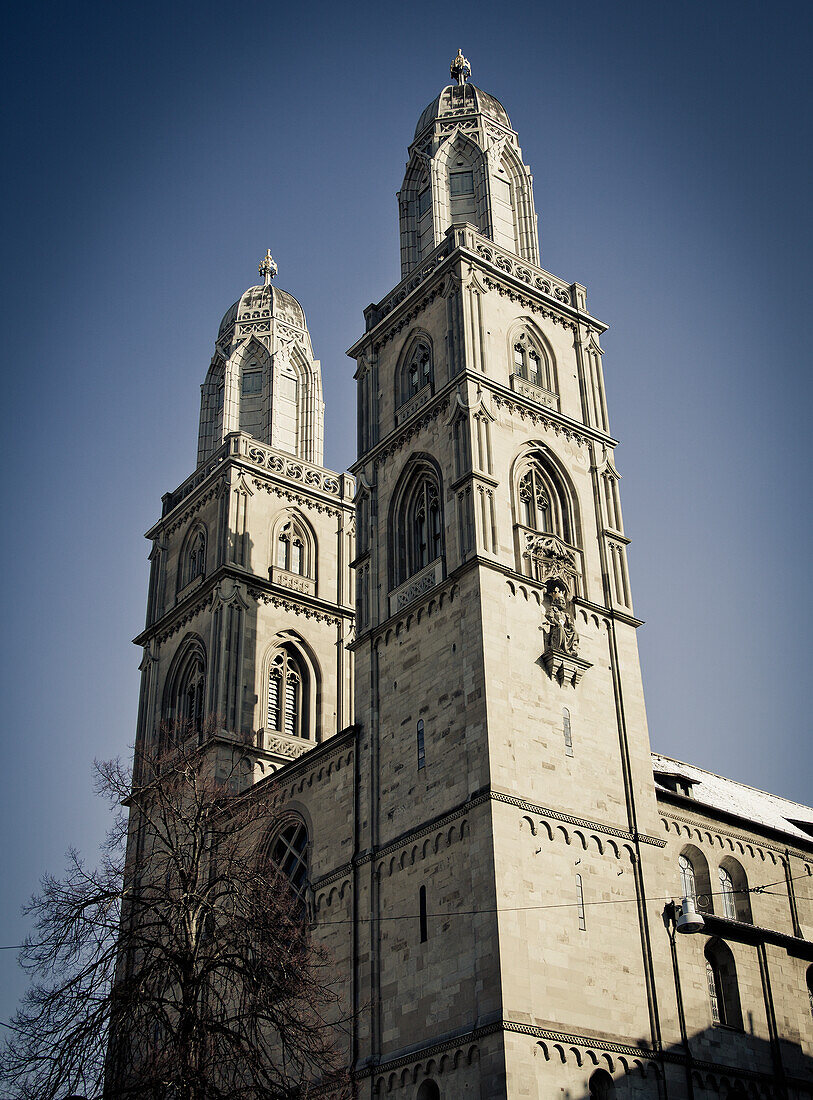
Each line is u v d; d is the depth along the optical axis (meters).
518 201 63.91
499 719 45.62
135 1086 35.25
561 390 57.59
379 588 54.41
